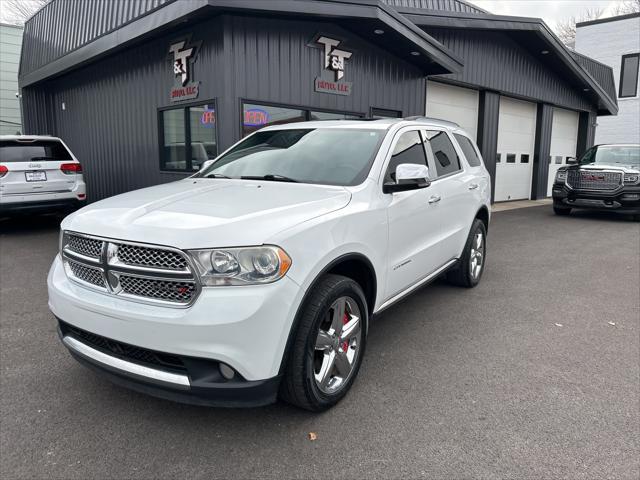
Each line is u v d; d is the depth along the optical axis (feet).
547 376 11.66
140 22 29.58
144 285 8.66
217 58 27.30
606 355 12.88
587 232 33.12
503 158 51.62
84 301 9.11
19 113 57.72
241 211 9.21
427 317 15.72
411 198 12.93
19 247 26.58
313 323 9.10
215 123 27.91
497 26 41.19
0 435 9.22
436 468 8.32
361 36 32.81
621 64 77.20
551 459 8.55
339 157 12.66
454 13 38.34
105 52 34.01
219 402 8.43
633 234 32.30
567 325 15.07
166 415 9.98
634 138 77.30
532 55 50.52
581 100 61.57
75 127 43.93
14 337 13.94
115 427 9.53
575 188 39.24
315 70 30.81
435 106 42.24
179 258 8.32
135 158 36.22
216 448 8.89
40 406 10.25
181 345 8.15
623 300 17.63
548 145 57.11
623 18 75.92
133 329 8.47
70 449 8.84
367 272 11.19
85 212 10.23
